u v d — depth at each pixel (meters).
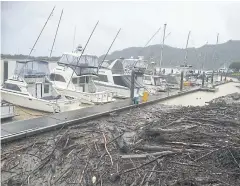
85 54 21.22
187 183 6.49
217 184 6.45
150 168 7.39
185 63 43.78
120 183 6.60
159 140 9.70
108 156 8.20
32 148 8.73
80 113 14.06
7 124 10.84
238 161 7.73
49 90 18.64
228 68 72.81
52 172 7.08
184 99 26.00
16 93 16.89
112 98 21.25
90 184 6.49
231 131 11.01
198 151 8.53
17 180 6.56
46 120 11.92
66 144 9.00
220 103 19.55
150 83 31.19
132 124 12.91
